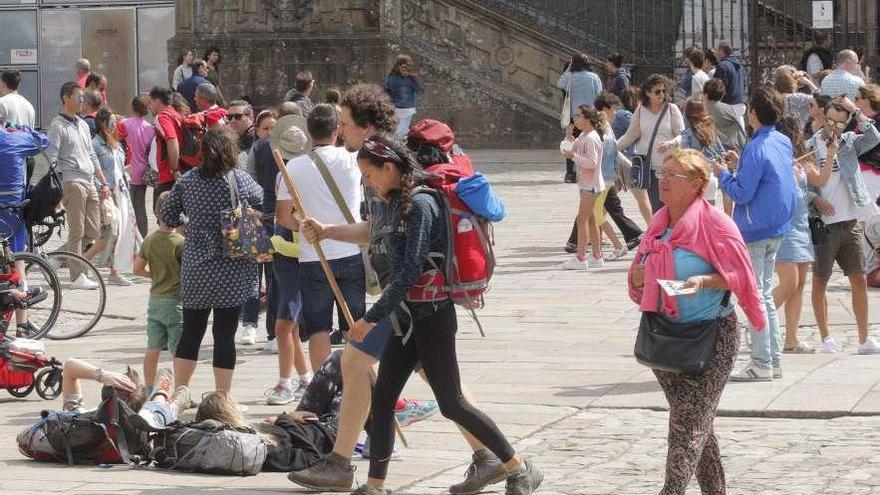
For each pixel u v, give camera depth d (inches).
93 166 863.7
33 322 740.7
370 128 409.1
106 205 866.1
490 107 1686.8
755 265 547.5
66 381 487.5
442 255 374.3
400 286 367.2
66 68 1943.9
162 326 535.5
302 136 561.9
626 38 1673.2
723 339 353.4
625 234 930.1
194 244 493.0
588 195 868.0
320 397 449.4
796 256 595.2
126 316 770.8
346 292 498.0
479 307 383.2
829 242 607.8
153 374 538.0
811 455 443.8
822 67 1363.2
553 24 1697.8
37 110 1951.3
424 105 1699.1
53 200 769.6
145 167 949.2
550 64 1676.9
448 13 1690.5
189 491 401.4
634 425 494.9
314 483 400.2
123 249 871.7
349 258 495.8
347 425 400.8
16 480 416.8
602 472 430.9
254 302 671.1
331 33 1711.4
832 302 743.7
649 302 353.7
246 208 491.2
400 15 1700.3
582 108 866.8
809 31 1611.7
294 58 1712.6
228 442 426.3
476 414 383.6
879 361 590.9
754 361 552.1
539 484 396.8
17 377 553.3
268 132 610.5
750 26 1605.6
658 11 1668.3
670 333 350.9
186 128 888.9
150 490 402.6
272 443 434.3
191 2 1740.9
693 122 733.9
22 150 761.6
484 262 379.6
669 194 356.2
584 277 847.1
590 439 475.5
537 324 701.9
